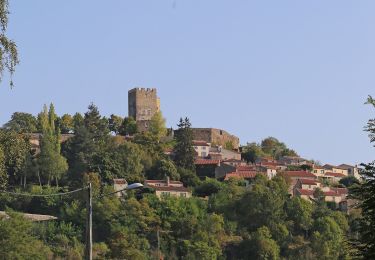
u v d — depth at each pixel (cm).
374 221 8894
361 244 9012
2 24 10419
